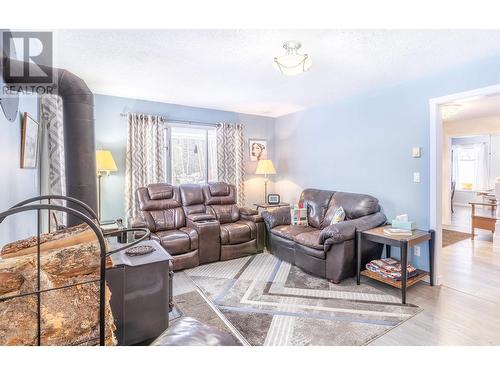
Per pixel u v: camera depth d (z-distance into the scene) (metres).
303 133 4.62
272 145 5.29
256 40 2.04
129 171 3.77
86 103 2.12
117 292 1.50
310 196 4.09
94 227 0.87
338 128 3.96
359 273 2.81
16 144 1.79
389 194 3.29
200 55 2.33
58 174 2.56
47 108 2.53
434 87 2.82
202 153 4.58
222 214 4.08
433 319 2.14
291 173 4.93
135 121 3.80
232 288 2.75
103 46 2.13
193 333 0.97
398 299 2.49
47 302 0.92
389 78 2.98
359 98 3.63
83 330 0.94
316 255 3.00
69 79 2.02
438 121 2.83
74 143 2.09
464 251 3.91
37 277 0.86
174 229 3.69
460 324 2.07
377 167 3.42
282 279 2.98
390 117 3.25
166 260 1.77
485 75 2.42
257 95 3.71
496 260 3.52
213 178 4.70
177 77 2.93
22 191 1.92
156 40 2.03
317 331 2.00
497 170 7.52
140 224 3.31
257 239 3.94
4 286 0.89
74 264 0.99
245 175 4.98
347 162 3.83
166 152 4.18
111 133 3.74
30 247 1.03
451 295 2.56
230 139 4.68
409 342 1.85
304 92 3.55
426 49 2.24
